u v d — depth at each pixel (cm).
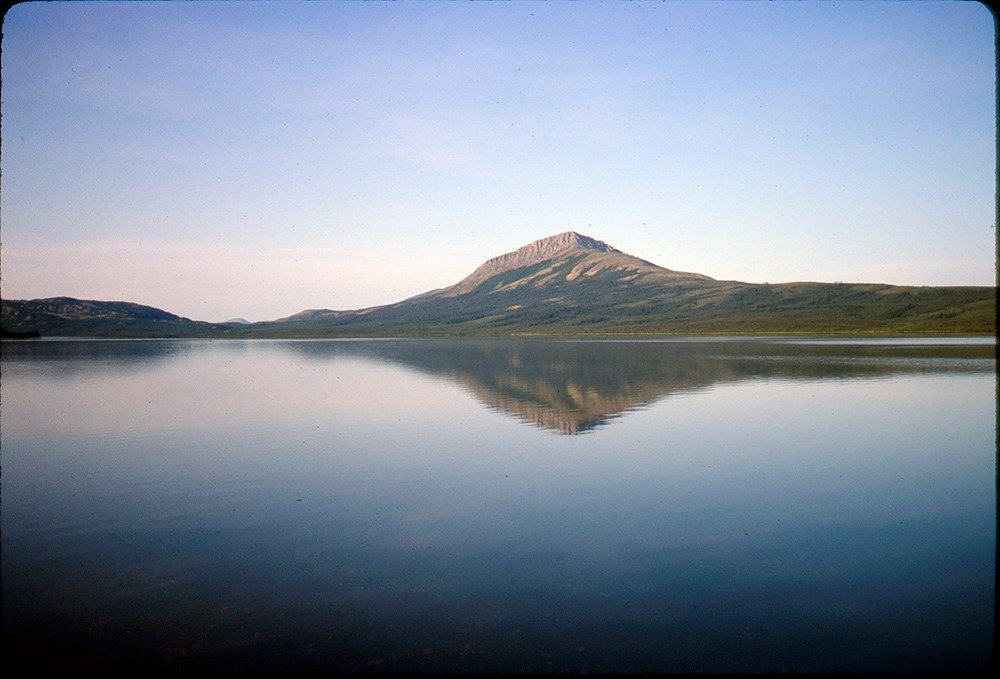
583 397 3756
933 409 3167
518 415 3094
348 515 1590
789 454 2209
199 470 2070
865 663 906
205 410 3428
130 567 1266
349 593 1143
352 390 4334
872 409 3183
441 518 1558
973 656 918
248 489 1836
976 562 1253
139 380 5244
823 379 4569
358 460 2194
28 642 975
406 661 921
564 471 2002
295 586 1173
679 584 1167
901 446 2331
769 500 1680
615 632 998
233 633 1002
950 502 1652
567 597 1120
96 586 1175
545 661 919
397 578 1206
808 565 1247
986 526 1464
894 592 1126
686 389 4088
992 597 1102
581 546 1362
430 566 1262
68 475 2011
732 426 2748
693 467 2036
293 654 940
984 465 2041
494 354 8944
